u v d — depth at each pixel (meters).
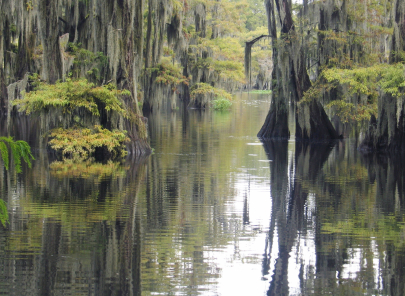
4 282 7.47
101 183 15.30
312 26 28.52
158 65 46.44
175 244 9.42
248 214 11.77
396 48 23.48
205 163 19.81
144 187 14.81
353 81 23.59
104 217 11.30
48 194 13.53
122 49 21.92
